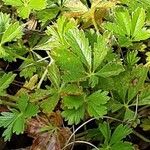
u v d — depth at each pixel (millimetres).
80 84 269
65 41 284
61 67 262
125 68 279
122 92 273
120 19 290
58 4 325
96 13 316
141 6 312
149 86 274
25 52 313
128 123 272
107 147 256
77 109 255
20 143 293
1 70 311
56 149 262
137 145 280
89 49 266
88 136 277
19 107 263
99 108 252
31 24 327
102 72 262
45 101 257
